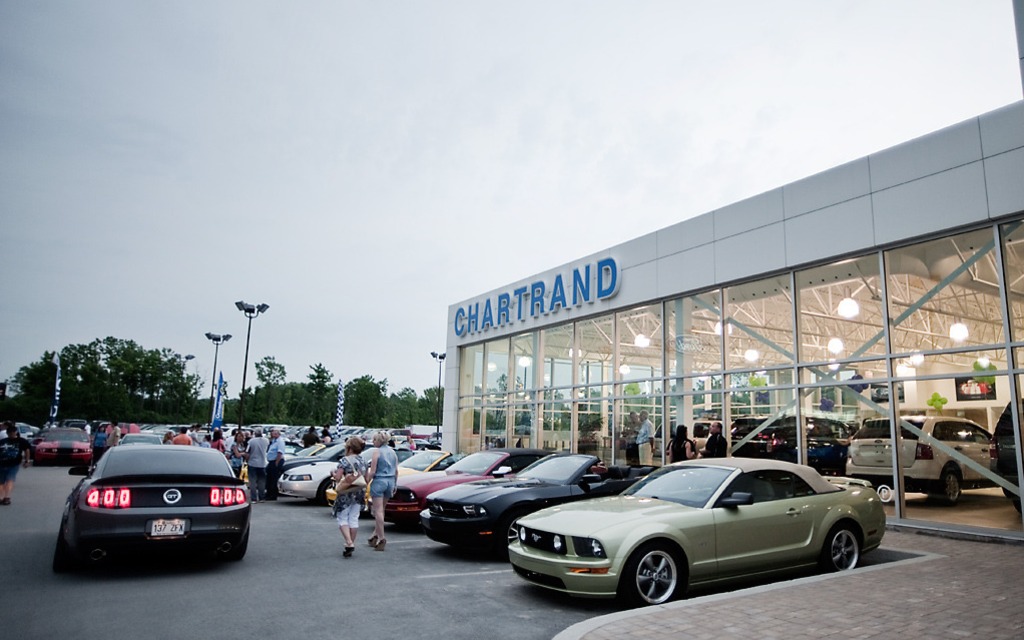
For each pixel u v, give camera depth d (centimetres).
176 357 10406
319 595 667
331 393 8362
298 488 1473
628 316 1742
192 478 745
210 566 793
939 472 1052
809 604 582
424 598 664
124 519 691
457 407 2578
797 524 725
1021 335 977
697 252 1516
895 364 1130
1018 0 838
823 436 1230
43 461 2606
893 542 956
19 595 641
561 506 746
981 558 819
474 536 851
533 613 614
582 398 1886
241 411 3297
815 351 1262
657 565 637
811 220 1273
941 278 1083
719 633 499
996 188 1003
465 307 2556
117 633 530
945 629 509
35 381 8250
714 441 1309
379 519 938
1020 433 961
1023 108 984
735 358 1424
